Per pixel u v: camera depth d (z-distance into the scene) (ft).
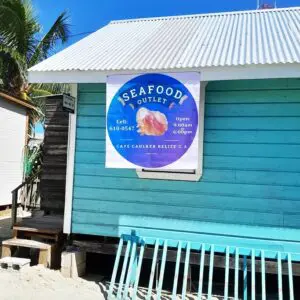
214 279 19.38
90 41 23.29
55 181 25.85
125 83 17.06
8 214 37.99
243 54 16.94
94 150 18.99
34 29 56.95
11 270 18.52
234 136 17.40
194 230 17.58
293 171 16.71
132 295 16.60
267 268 16.74
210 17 27.48
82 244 19.11
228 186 17.35
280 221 16.71
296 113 16.76
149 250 17.98
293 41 18.57
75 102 19.20
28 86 56.08
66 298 16.02
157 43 21.30
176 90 16.43
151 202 18.19
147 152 16.85
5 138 40.70
